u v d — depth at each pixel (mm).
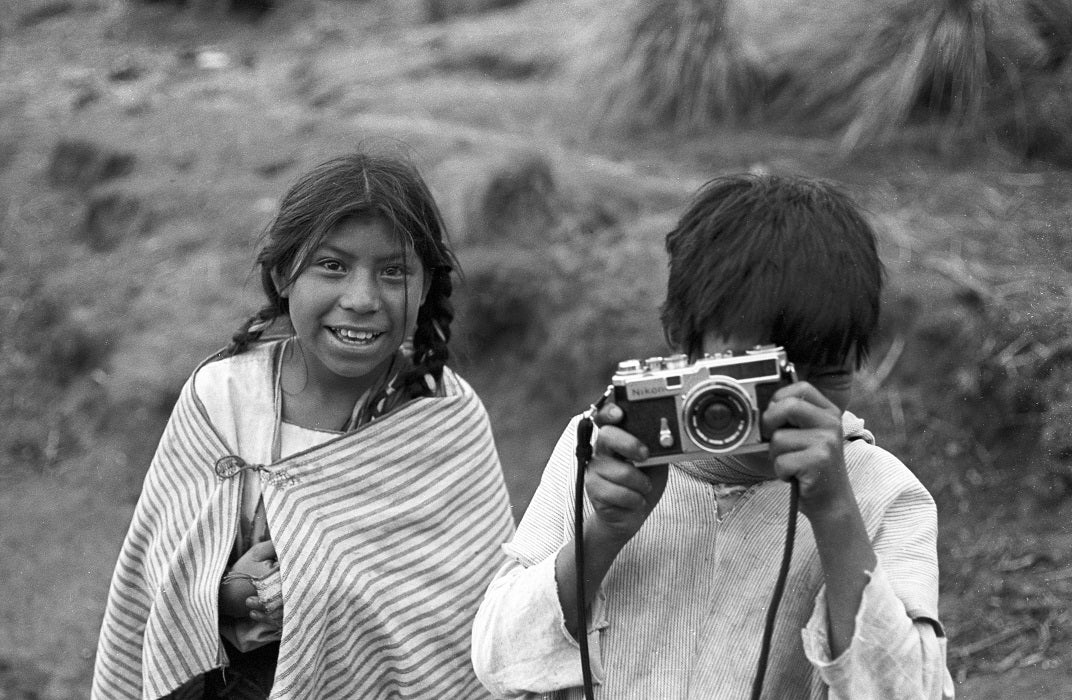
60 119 8367
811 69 6234
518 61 7652
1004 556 3984
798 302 1721
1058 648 3654
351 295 2523
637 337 4906
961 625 3834
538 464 4883
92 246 6930
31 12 11258
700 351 1812
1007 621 3801
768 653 1714
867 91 5867
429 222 2695
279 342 2818
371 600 2637
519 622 1865
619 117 6449
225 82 8586
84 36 10508
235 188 6707
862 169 5457
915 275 4559
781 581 1695
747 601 1808
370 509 2676
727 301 1742
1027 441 4207
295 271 2561
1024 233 4812
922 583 1745
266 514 2637
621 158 6074
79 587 4969
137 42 10250
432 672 2689
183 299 6109
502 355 5266
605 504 1736
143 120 7879
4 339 6531
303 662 2578
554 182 5719
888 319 4453
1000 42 5738
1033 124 5496
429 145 6219
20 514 5461
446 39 8422
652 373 1690
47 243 7086
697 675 1797
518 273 5277
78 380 6160
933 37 5672
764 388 1657
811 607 1795
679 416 1675
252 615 2611
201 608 2594
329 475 2658
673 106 6367
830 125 6000
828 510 1642
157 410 5727
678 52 6359
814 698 1780
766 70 6301
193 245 6434
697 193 1920
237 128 7375
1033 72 5699
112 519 5398
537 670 1855
